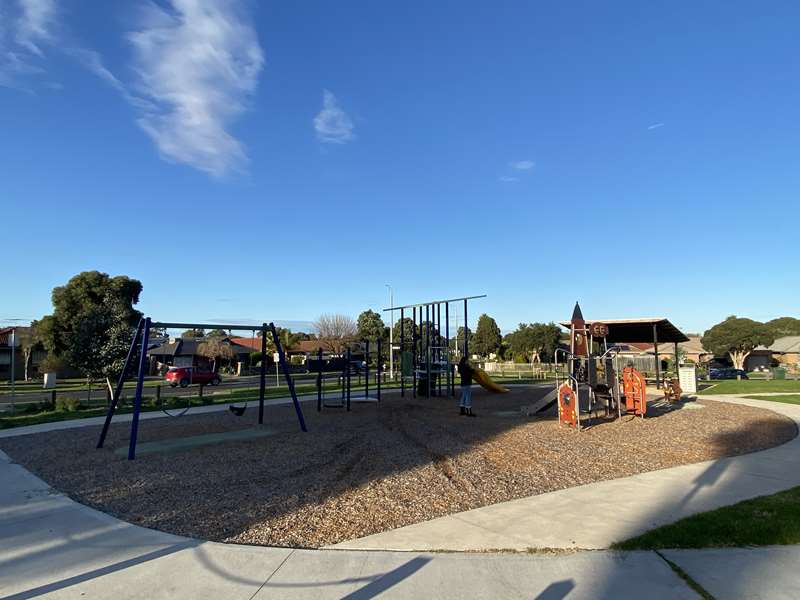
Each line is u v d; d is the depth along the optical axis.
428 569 4.29
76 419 15.27
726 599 3.72
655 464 8.33
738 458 8.77
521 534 5.10
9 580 4.20
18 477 7.84
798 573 4.14
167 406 18.61
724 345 69.25
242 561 4.50
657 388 21.20
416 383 22.70
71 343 21.11
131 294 46.81
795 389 24.77
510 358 78.12
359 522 5.51
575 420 12.45
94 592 3.97
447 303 21.06
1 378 49.09
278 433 11.50
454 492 6.64
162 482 7.27
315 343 73.88
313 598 3.82
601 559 4.45
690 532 5.02
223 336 67.31
